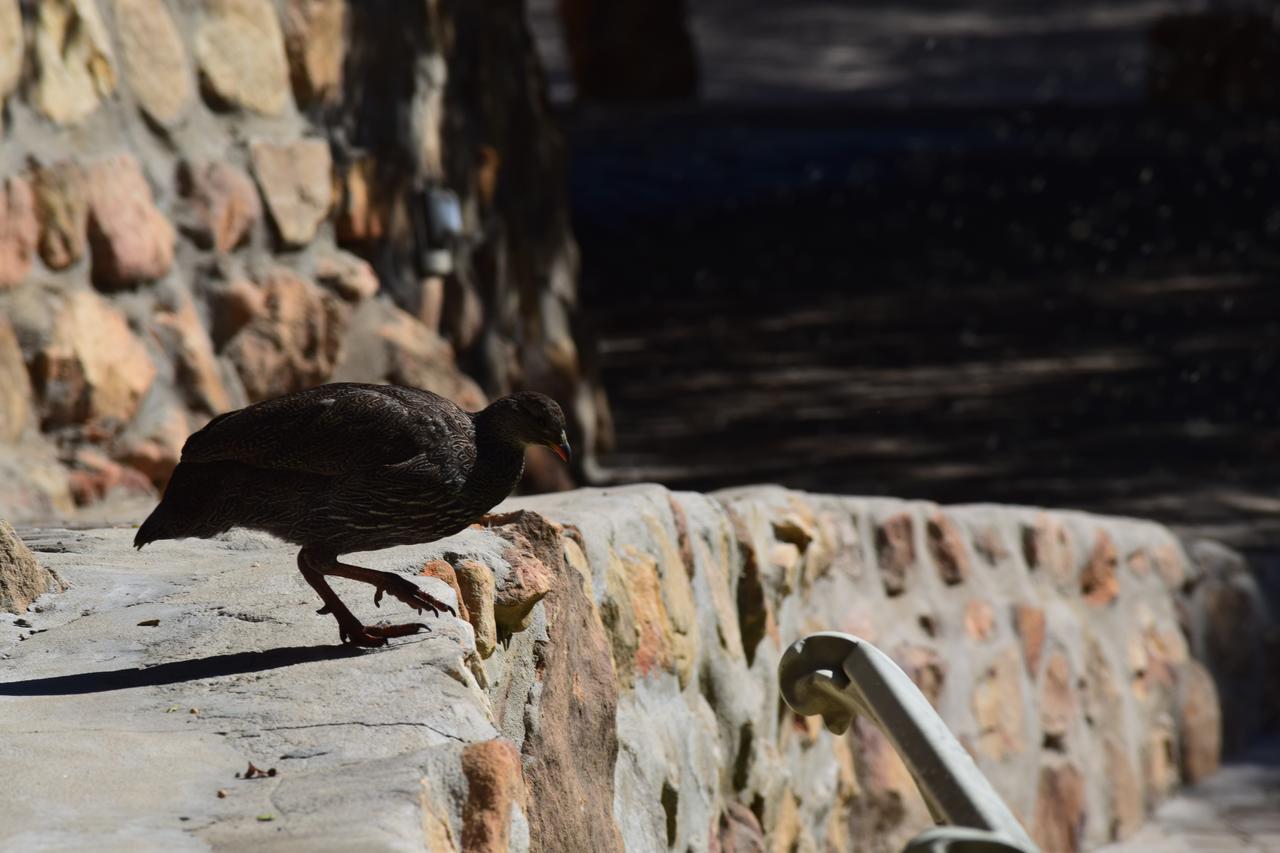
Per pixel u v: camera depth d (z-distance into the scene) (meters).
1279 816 13.37
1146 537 14.30
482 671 5.94
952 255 35.59
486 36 16.47
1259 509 18.34
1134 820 13.12
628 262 34.12
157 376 11.62
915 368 25.72
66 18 11.20
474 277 15.88
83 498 10.55
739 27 86.00
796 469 19.58
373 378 13.41
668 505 8.82
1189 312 30.25
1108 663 13.22
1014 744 12.03
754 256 34.97
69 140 11.20
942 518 12.08
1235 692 14.93
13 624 6.42
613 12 59.38
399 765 4.64
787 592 10.08
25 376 10.44
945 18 88.62
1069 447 21.02
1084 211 40.19
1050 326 28.97
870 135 49.06
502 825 4.64
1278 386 24.48
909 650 11.35
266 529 5.99
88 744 4.94
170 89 12.25
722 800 8.93
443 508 5.86
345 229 13.94
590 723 7.20
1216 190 42.88
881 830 10.99
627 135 47.22
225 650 5.94
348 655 5.77
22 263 10.60
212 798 4.50
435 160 15.26
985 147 48.16
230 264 12.58
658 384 24.61
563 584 7.06
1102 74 71.81
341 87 14.08
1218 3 87.56
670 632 8.39
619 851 7.29
